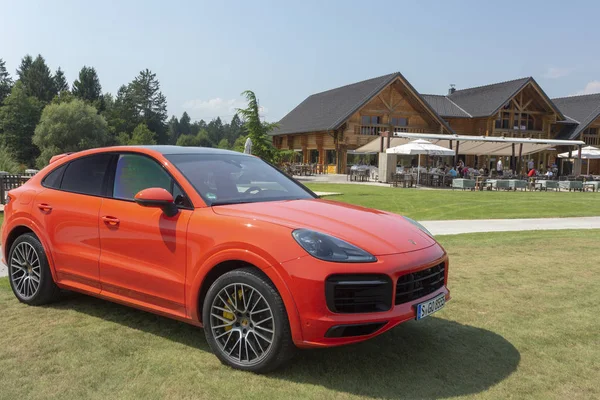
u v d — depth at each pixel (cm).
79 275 410
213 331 329
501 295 510
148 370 317
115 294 391
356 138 3838
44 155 6228
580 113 4559
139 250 368
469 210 1379
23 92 7744
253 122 3030
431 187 2530
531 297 503
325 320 290
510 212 1355
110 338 370
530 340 383
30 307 443
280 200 391
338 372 320
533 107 4409
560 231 984
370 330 301
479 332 400
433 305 330
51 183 448
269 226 315
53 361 327
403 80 3781
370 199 1633
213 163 411
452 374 320
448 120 4381
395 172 2733
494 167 4250
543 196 1992
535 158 4469
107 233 387
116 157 415
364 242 314
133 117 10938
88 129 6612
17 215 454
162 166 385
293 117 4862
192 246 337
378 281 298
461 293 516
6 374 308
